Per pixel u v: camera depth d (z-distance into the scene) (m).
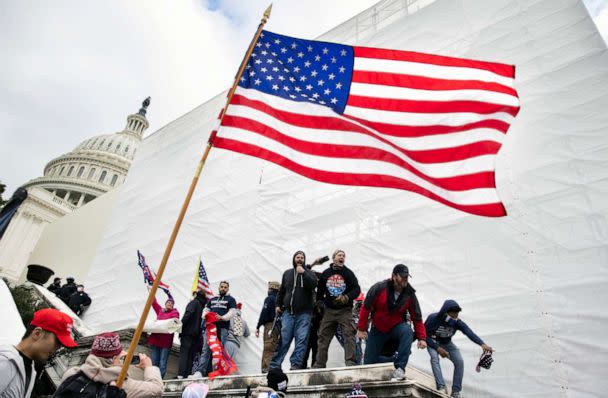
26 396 2.19
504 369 5.78
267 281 9.10
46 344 2.29
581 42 7.25
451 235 7.18
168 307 7.88
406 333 4.32
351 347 5.31
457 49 8.87
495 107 4.86
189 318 7.07
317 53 5.25
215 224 11.12
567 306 5.68
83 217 20.98
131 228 14.07
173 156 14.43
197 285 7.93
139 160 16.08
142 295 12.09
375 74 5.15
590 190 6.14
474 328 6.26
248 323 8.81
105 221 19.39
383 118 4.91
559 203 6.33
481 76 5.07
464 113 4.86
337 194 9.07
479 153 4.66
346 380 4.51
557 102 7.02
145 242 13.11
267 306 6.85
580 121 6.66
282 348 5.29
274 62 5.12
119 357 2.88
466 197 4.48
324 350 5.41
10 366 2.07
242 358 8.43
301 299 5.48
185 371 6.73
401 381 3.98
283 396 3.61
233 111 4.71
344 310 5.51
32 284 12.27
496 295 6.30
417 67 5.17
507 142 7.21
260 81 4.97
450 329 5.35
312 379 4.75
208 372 6.58
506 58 8.02
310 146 4.78
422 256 7.29
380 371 4.31
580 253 5.88
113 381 2.68
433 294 6.88
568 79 7.09
